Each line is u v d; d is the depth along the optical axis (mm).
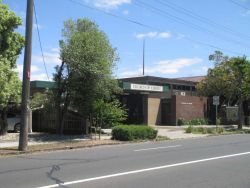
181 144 22859
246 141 24906
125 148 20672
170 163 14305
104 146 22469
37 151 19391
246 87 40344
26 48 19484
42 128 30359
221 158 15789
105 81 26328
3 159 16188
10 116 29141
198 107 47969
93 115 26859
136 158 15867
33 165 14086
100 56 25703
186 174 11953
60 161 15172
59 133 28109
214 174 11977
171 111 45000
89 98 26391
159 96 47875
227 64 46875
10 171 12688
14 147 20375
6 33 22766
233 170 12742
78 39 25641
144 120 41750
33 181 10891
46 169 13062
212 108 50125
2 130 26844
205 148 20031
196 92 52969
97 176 11602
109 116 27016
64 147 20812
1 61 21781
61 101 27547
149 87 39375
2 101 22375
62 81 27172
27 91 19406
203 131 33969
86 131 28438
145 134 26500
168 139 27656
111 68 26516
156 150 19172
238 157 16141
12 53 23453
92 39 25688
